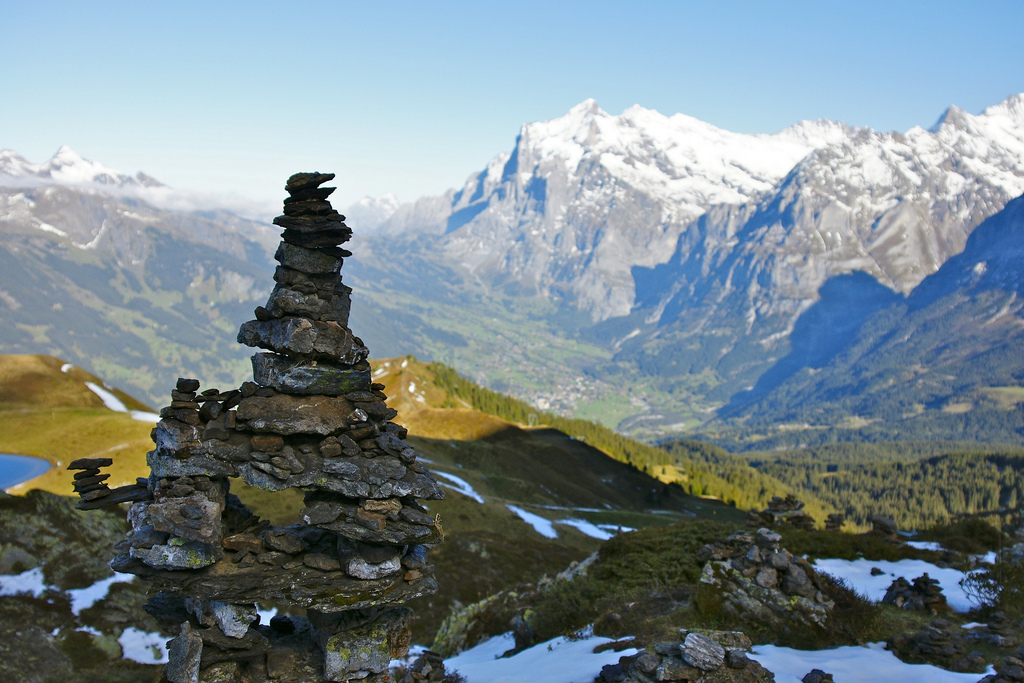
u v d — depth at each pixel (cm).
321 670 1216
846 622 2108
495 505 9344
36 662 2698
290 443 1202
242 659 1197
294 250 1191
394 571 1209
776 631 2052
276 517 6462
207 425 1159
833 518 3916
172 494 1126
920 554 3216
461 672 2114
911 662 1869
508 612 2844
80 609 3222
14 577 3228
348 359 1237
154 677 2803
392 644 1261
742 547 2391
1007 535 3484
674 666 1541
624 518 11906
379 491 1180
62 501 4075
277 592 1150
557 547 7644
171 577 1112
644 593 2516
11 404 10475
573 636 2228
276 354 1227
